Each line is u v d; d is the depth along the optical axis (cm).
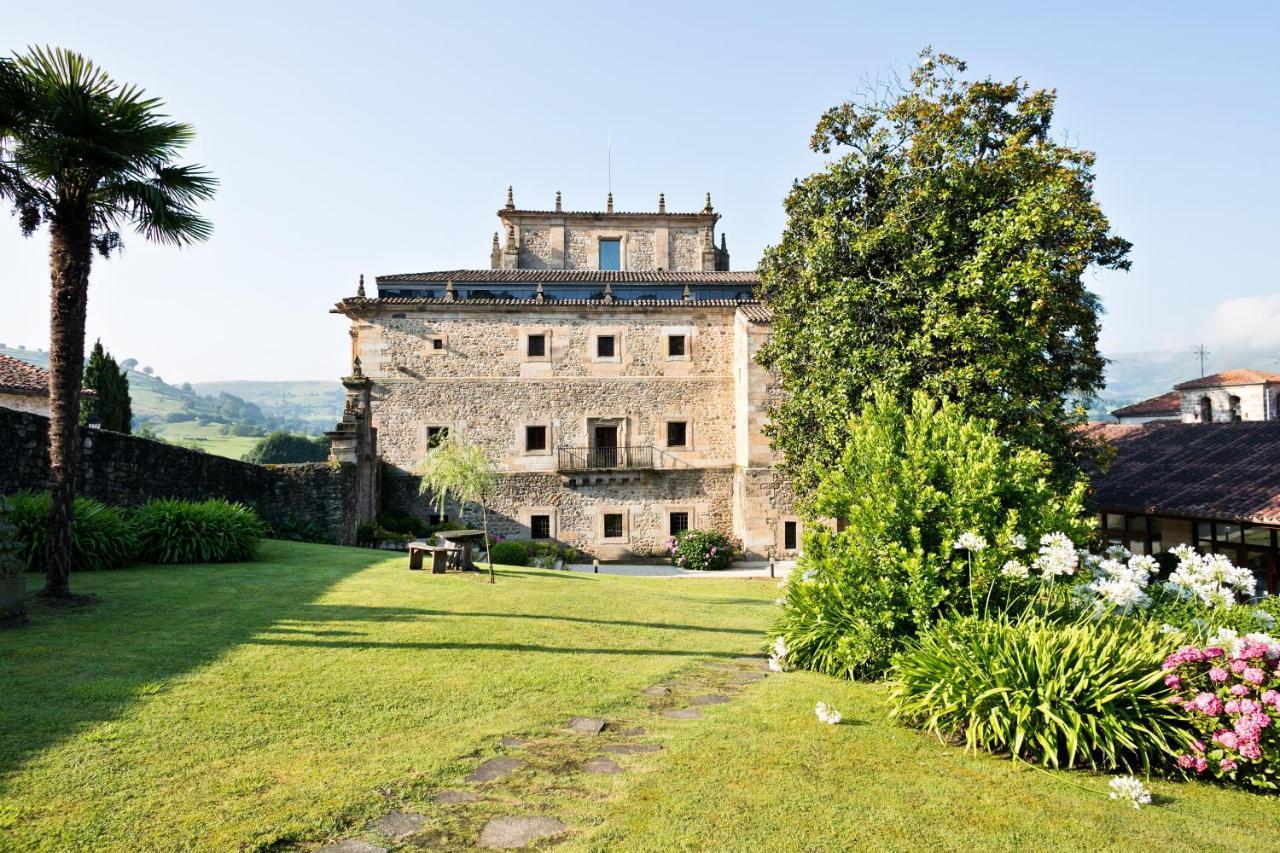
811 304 1638
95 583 940
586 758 455
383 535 2038
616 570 2381
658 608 1049
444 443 1591
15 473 1247
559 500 2617
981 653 524
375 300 2552
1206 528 1609
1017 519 660
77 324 815
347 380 2170
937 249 1441
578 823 370
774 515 2497
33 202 800
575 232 3325
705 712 558
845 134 1716
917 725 540
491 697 561
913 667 569
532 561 2145
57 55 787
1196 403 3888
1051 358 1530
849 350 1508
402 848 339
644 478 2647
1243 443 1839
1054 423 1405
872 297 1494
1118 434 2330
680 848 350
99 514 1105
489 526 2577
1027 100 1592
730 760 459
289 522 1716
